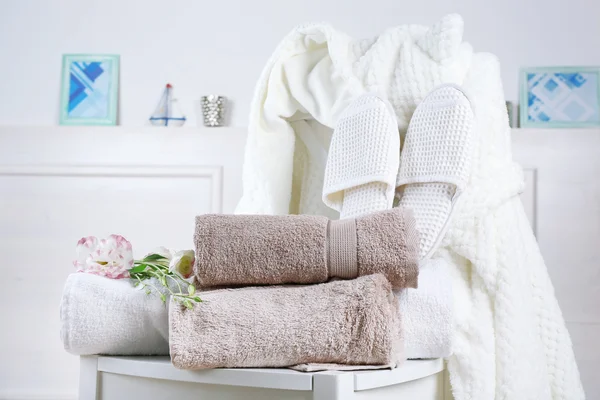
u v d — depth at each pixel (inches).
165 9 70.8
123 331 29.3
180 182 64.2
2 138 64.9
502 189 35.7
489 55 39.4
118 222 64.3
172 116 70.1
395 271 28.1
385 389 27.7
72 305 28.9
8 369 63.6
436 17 68.5
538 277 36.3
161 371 27.5
